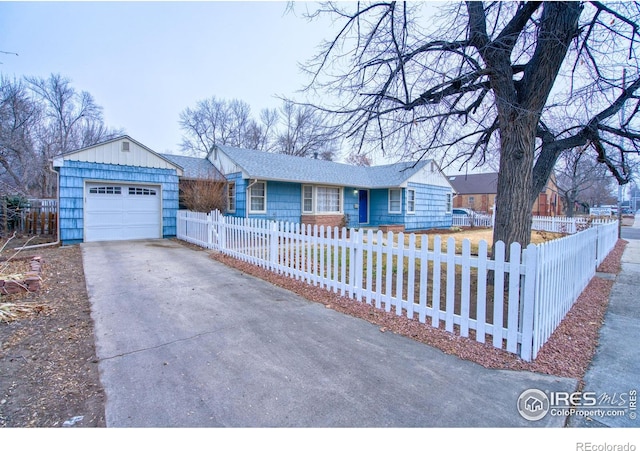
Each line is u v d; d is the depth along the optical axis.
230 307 4.68
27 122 23.30
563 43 4.48
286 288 5.71
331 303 4.89
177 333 3.75
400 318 4.26
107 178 11.30
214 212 9.49
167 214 12.67
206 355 3.22
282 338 3.64
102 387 2.65
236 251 8.26
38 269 6.16
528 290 3.17
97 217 11.27
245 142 35.28
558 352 3.35
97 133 32.16
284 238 6.61
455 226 21.42
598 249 8.22
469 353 3.31
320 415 2.33
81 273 6.63
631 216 46.81
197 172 14.23
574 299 4.98
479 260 3.51
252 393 2.59
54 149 27.89
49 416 2.29
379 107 5.36
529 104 4.84
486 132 6.96
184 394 2.57
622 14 4.80
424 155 6.80
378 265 4.62
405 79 5.11
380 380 2.79
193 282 6.05
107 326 3.93
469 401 2.52
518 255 3.24
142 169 12.04
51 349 3.31
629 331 4.00
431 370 2.98
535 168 5.93
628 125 6.34
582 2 4.54
